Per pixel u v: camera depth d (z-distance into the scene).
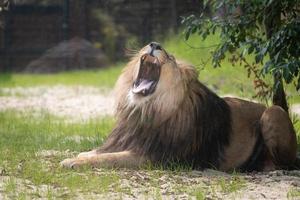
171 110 15.80
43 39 58.34
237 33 18.25
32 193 13.53
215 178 15.26
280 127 16.89
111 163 15.87
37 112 30.22
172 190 14.06
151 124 15.96
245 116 17.16
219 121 16.50
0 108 31.45
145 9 55.84
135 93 15.91
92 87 43.81
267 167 17.09
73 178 14.47
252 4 18.14
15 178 14.77
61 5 58.38
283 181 15.26
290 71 16.23
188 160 16.11
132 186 14.33
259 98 21.00
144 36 55.78
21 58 58.12
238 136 16.84
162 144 15.99
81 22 58.12
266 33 18.53
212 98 16.56
